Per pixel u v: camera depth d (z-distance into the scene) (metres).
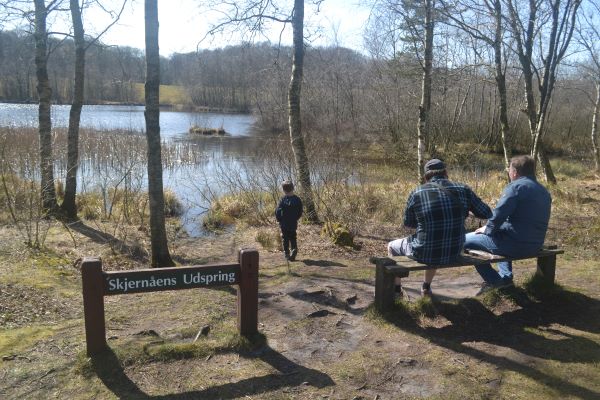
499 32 12.70
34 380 3.42
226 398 3.25
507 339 4.11
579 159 26.75
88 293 3.56
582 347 3.95
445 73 14.20
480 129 31.88
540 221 4.56
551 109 31.23
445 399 3.26
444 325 4.38
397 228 9.59
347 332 4.30
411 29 12.34
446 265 4.42
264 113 27.88
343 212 9.70
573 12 13.31
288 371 3.61
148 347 3.79
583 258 6.69
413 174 16.98
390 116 28.41
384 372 3.61
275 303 5.04
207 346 3.87
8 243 7.39
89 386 3.35
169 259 6.72
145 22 5.97
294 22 9.72
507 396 3.29
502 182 13.95
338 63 29.41
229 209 11.26
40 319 4.62
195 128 41.59
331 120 28.52
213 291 5.45
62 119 20.12
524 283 5.06
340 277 6.18
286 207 7.27
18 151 12.02
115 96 49.19
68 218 9.66
